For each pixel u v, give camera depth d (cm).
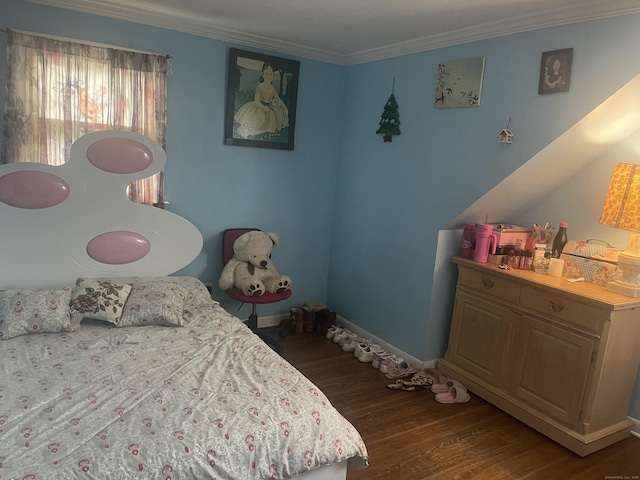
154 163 285
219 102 349
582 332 246
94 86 297
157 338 236
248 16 300
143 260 299
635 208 241
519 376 281
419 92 329
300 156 394
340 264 417
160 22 314
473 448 251
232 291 344
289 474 163
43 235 270
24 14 278
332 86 398
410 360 346
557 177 293
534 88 258
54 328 231
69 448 145
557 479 230
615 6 218
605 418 254
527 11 247
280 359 222
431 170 323
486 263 307
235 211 372
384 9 263
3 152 279
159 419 163
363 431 260
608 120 248
